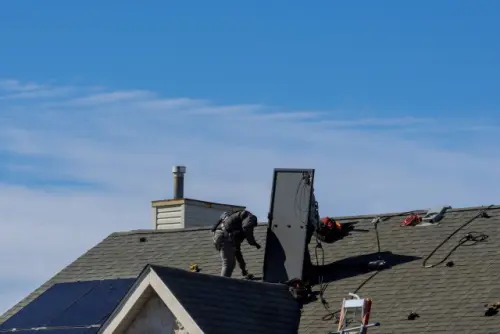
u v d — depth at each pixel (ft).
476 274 148.15
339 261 162.50
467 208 164.55
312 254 166.81
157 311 146.41
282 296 155.02
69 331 153.38
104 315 154.40
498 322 135.54
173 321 144.77
